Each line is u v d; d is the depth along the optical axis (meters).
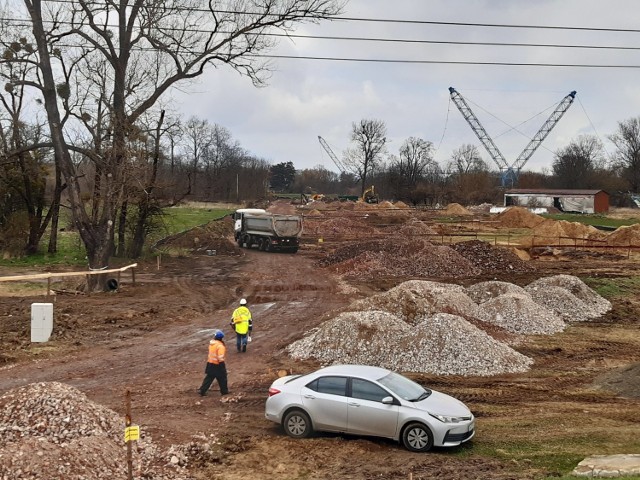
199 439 13.03
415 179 140.00
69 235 62.25
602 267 42.56
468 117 158.62
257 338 23.69
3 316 26.75
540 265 43.75
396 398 12.99
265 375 18.39
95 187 37.97
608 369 19.61
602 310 29.09
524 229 71.38
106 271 32.84
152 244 52.78
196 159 141.00
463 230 69.25
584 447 12.73
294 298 33.25
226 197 145.12
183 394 16.55
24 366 19.36
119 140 35.53
